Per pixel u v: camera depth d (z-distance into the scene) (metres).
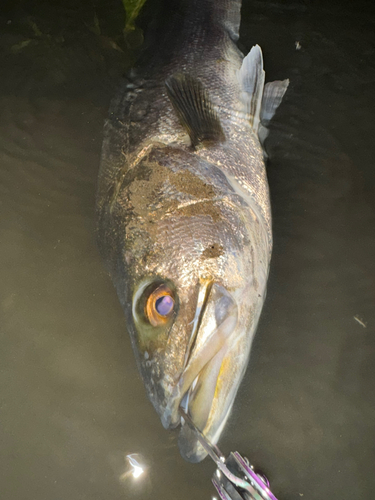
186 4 0.42
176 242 0.28
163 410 0.25
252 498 0.26
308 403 0.30
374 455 0.28
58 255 0.36
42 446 0.30
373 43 0.46
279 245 0.35
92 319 0.34
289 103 0.42
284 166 0.38
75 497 0.28
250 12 0.48
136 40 0.46
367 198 0.37
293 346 0.32
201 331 0.26
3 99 0.44
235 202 0.30
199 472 0.28
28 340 0.33
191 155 0.32
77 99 0.44
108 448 0.29
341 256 0.35
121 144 0.34
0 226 0.37
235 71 0.38
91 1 0.49
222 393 0.26
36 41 0.47
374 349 0.31
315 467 0.28
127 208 0.30
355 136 0.40
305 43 0.46
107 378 0.31
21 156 0.40
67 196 0.38
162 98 0.35
